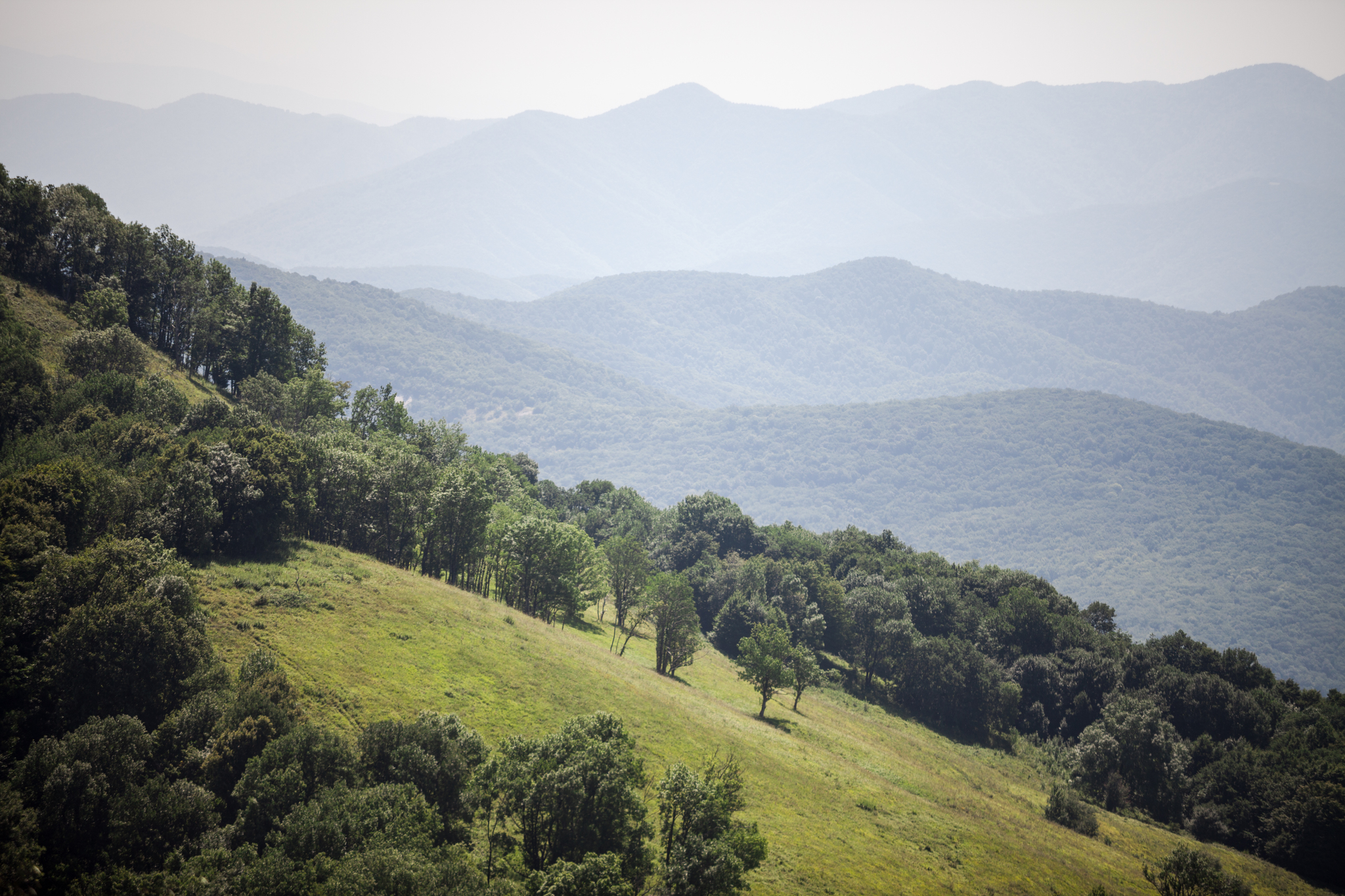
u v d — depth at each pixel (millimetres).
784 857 59938
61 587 54156
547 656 83250
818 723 105562
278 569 79250
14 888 37875
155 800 42875
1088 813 90875
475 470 110875
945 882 63750
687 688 100875
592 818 46875
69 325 112375
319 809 42562
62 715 48969
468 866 42125
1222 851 94125
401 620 77750
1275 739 108438
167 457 78438
